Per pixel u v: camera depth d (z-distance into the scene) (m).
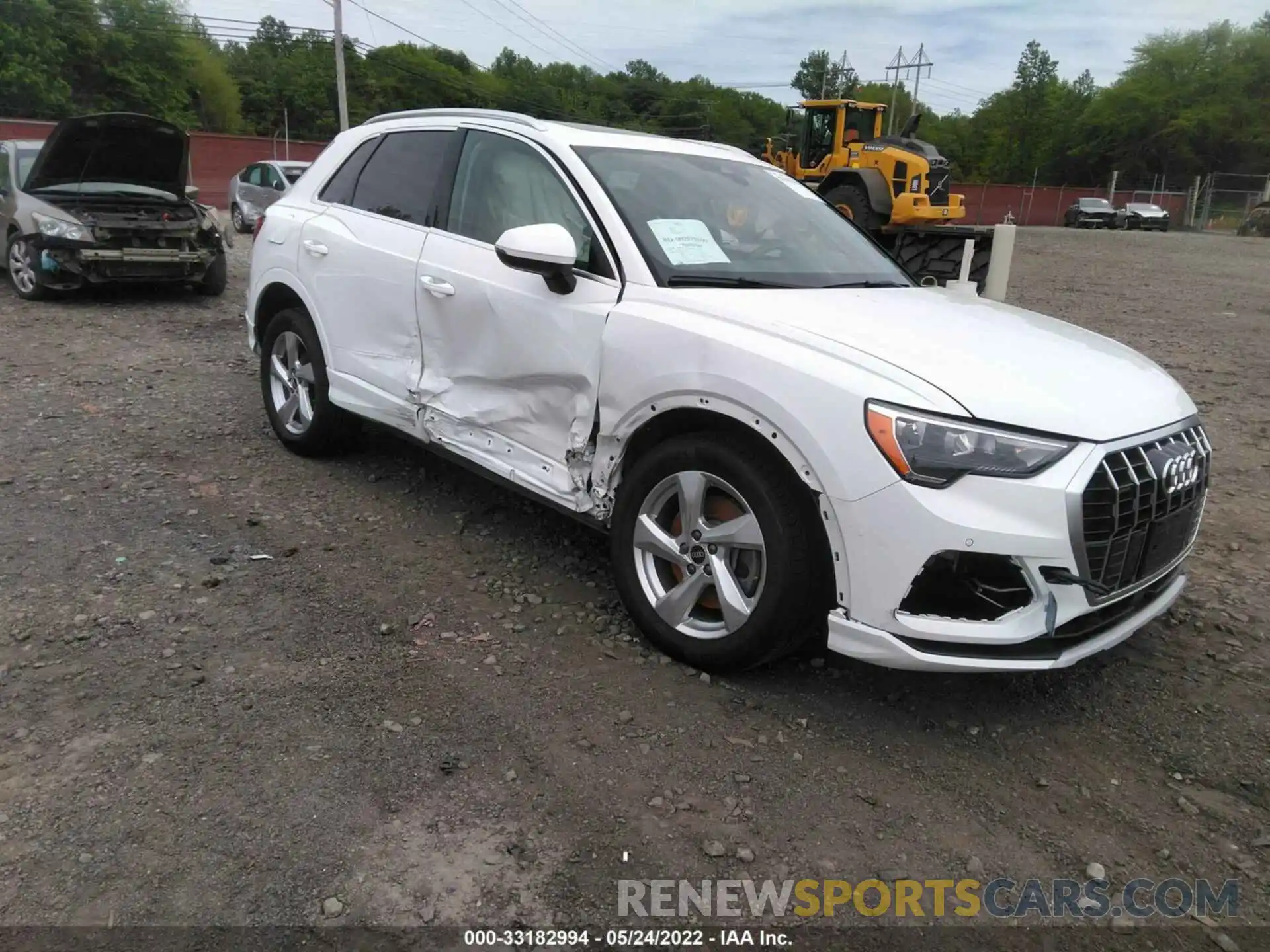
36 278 9.83
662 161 4.05
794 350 2.92
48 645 3.28
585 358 3.46
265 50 67.50
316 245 4.83
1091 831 2.62
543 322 3.61
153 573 3.85
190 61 55.78
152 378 7.05
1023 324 3.55
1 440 5.42
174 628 3.43
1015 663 2.72
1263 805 2.74
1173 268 18.91
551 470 3.70
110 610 3.54
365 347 4.56
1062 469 2.68
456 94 69.75
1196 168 63.41
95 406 6.23
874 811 2.65
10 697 2.97
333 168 5.06
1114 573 2.85
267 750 2.77
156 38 53.16
